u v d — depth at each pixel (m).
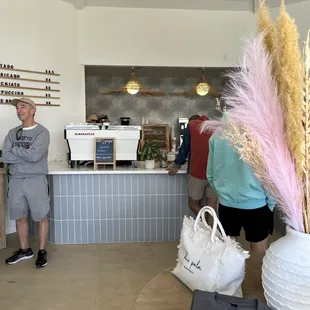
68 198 3.60
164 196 3.68
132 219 3.68
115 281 2.78
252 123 0.88
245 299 0.93
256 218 2.04
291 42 0.79
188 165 3.49
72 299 2.50
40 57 4.29
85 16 4.79
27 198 3.04
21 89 4.09
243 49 0.89
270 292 0.96
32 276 2.86
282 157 0.90
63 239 3.63
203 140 3.26
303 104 0.83
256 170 0.97
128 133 3.69
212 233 1.19
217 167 2.06
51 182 3.58
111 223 3.66
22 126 3.06
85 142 3.68
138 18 4.90
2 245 3.48
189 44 5.02
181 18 4.98
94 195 3.62
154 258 3.25
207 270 1.15
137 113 6.87
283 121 0.87
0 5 3.84
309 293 0.88
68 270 2.98
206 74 6.25
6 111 3.93
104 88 6.77
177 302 1.13
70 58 4.68
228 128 0.93
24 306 2.40
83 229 3.64
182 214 3.71
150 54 4.97
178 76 6.74
